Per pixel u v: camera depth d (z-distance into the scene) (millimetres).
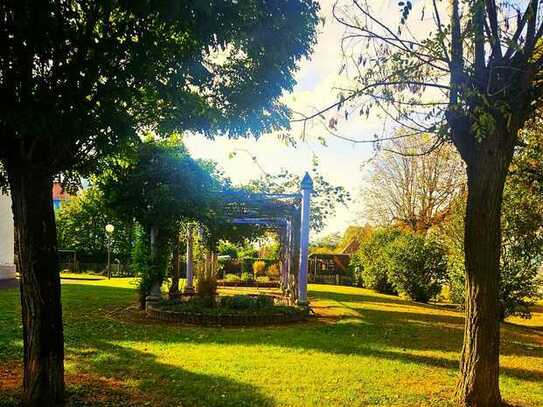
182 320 11586
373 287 26781
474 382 5438
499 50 5203
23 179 4586
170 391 5668
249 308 12672
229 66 5281
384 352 8461
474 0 4871
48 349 4758
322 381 6312
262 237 25281
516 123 5285
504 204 14367
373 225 33562
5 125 3844
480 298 5445
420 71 5512
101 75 3932
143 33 3873
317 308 15789
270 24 4449
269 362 7270
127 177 12727
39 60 3811
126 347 8039
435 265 21625
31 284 4703
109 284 22953
